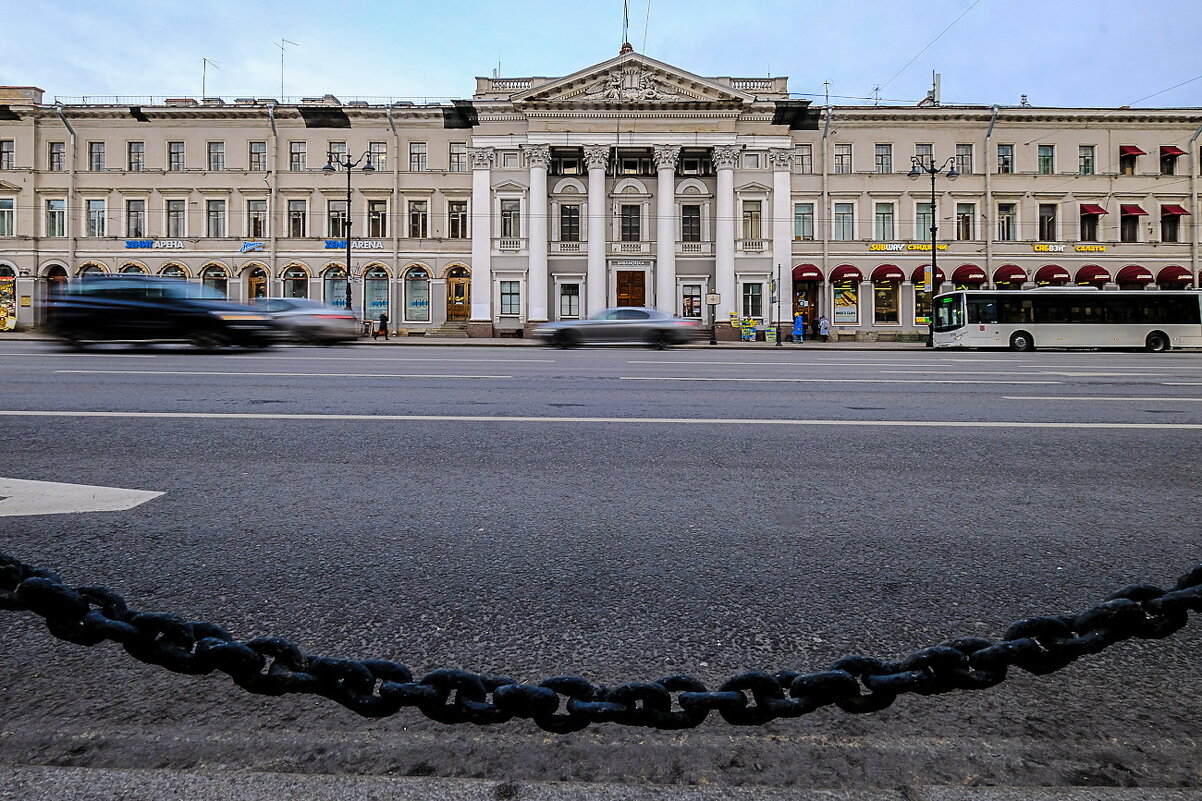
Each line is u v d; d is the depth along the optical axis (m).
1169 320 27.09
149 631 1.50
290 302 23.67
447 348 22.20
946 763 1.74
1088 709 2.00
